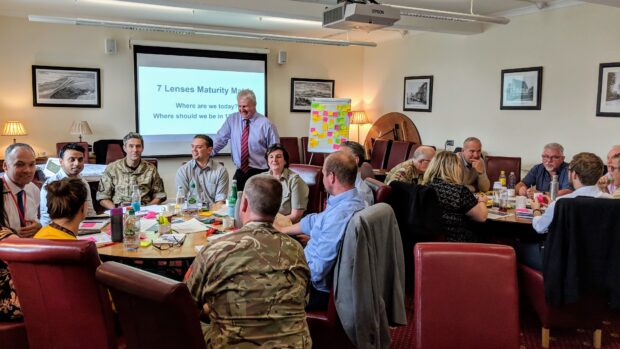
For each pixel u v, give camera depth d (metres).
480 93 6.72
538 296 2.79
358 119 8.75
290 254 1.66
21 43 6.61
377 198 3.12
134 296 1.48
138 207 3.21
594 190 2.90
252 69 8.10
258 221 1.72
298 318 1.65
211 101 7.82
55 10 6.38
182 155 7.71
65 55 6.86
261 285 1.57
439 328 1.81
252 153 4.52
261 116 4.49
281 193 1.76
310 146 7.17
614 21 5.14
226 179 3.84
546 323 2.79
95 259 1.74
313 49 8.64
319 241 2.30
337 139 7.00
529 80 6.02
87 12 6.49
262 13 5.72
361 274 2.14
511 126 6.32
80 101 6.99
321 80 8.77
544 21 5.82
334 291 2.21
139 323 1.54
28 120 6.75
